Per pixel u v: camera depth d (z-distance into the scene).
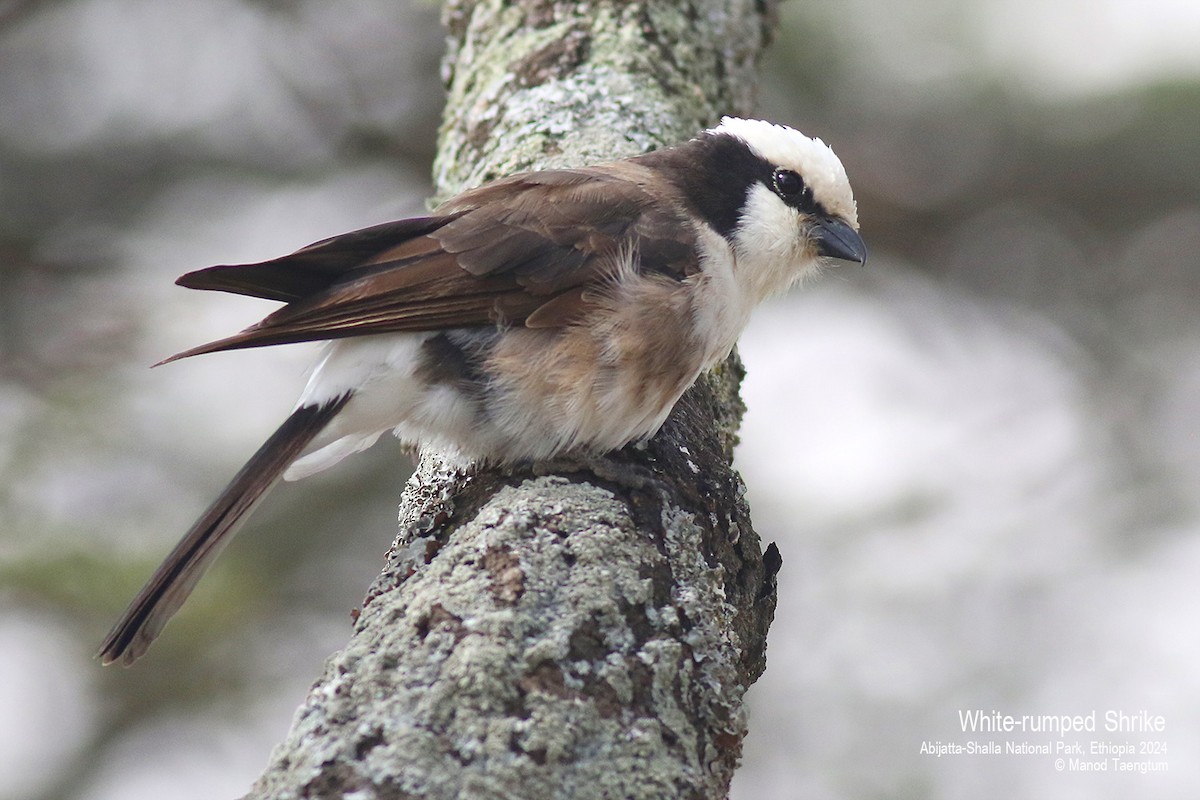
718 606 6.36
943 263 17.27
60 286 15.40
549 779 5.23
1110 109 16.16
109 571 12.36
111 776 13.16
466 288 7.38
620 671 5.64
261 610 13.65
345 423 7.39
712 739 5.75
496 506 6.44
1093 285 17.00
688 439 7.59
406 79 16.66
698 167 8.54
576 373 7.32
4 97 16.28
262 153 16.70
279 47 16.58
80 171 16.30
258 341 7.11
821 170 8.80
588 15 10.16
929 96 16.39
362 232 7.43
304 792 5.06
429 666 5.48
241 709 13.25
